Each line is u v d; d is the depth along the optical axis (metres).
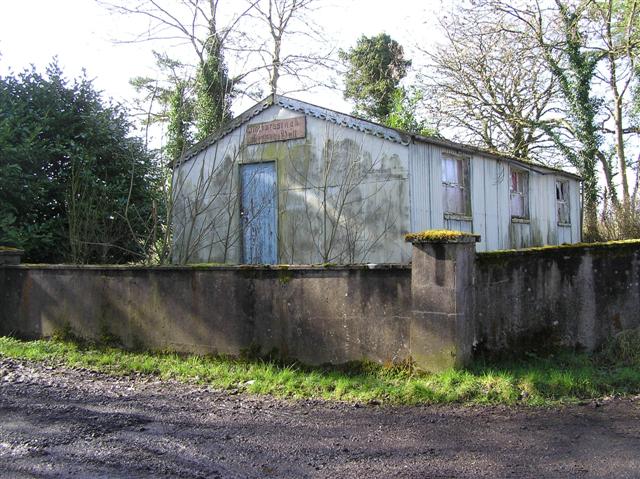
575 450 3.94
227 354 6.99
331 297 6.39
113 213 11.55
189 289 7.30
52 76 12.02
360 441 4.24
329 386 5.83
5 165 10.22
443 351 5.68
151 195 12.30
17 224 10.71
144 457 3.92
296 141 12.81
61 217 11.42
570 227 18.47
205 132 14.41
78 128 12.09
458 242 5.65
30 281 8.72
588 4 18.88
